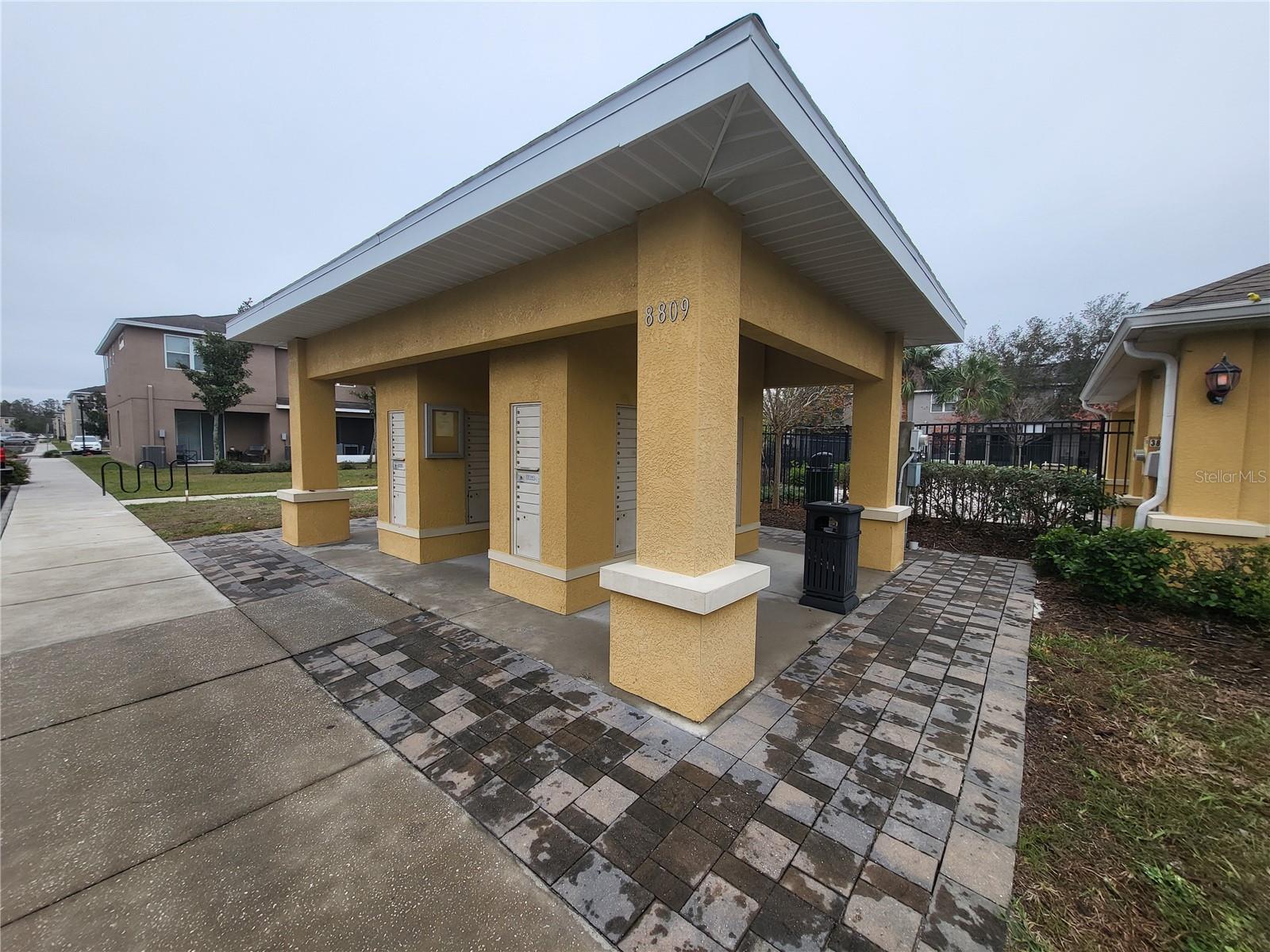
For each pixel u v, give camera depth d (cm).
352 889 188
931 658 386
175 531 844
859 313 532
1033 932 172
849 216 315
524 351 488
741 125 227
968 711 311
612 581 317
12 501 1189
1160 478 537
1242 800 232
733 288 310
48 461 2558
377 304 527
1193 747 275
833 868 197
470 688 335
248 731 288
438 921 175
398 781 247
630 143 240
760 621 464
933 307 508
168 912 178
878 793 239
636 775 251
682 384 293
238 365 2125
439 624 445
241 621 450
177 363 2322
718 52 210
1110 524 739
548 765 258
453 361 666
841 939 169
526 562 498
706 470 300
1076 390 2577
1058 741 281
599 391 485
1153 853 205
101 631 425
